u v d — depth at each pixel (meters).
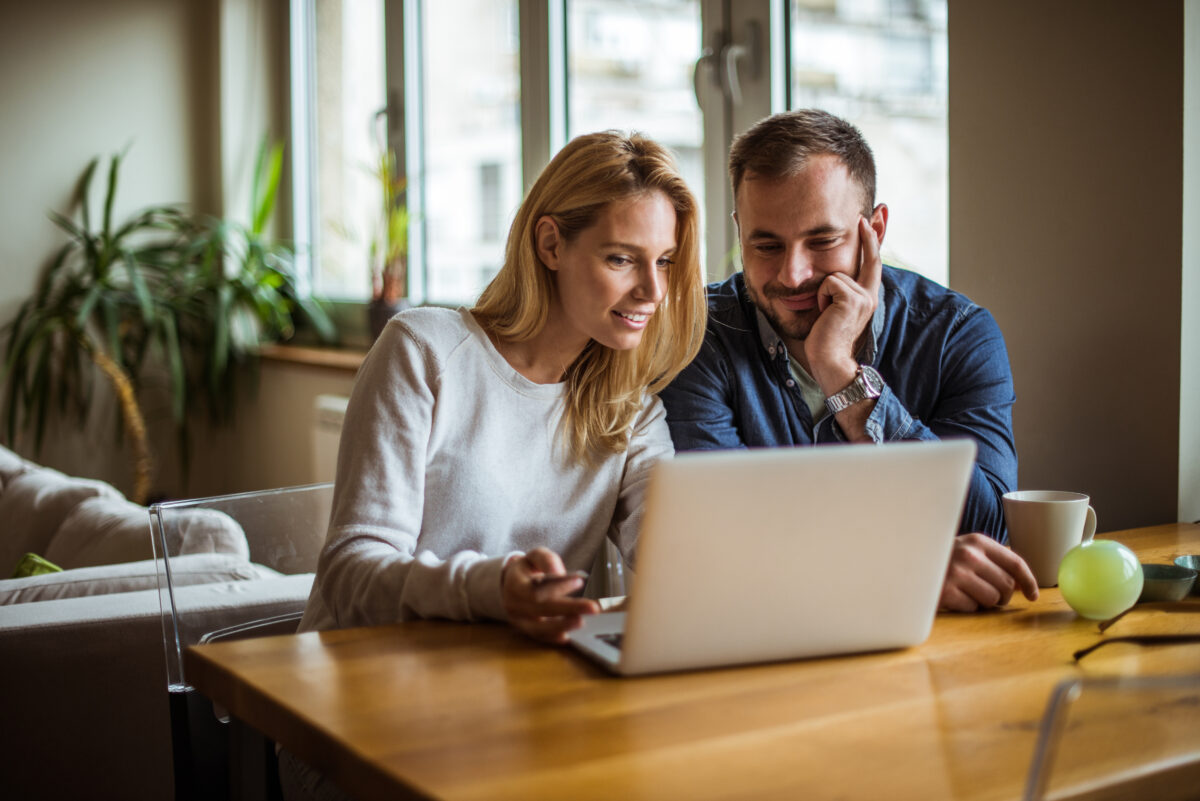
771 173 1.65
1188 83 1.71
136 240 4.83
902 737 0.88
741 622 1.04
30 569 2.33
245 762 1.16
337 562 1.37
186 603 1.67
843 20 2.48
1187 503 1.77
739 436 1.80
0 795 1.89
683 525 0.98
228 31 4.88
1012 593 1.28
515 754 0.85
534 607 1.14
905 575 1.08
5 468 3.30
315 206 4.98
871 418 1.64
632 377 1.57
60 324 4.54
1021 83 1.95
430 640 1.16
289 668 1.07
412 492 1.44
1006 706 0.95
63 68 4.68
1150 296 1.77
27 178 4.64
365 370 1.50
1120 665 1.06
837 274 1.68
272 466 4.78
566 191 1.45
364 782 0.84
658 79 3.06
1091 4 1.82
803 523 1.02
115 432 4.86
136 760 1.96
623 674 1.03
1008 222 1.99
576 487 1.57
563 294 1.49
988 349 1.78
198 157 4.98
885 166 2.41
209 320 4.75
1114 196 1.82
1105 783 0.78
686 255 1.53
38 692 1.89
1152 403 1.79
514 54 3.67
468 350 1.52
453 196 4.08
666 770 0.82
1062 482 1.94
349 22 4.60
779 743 0.87
